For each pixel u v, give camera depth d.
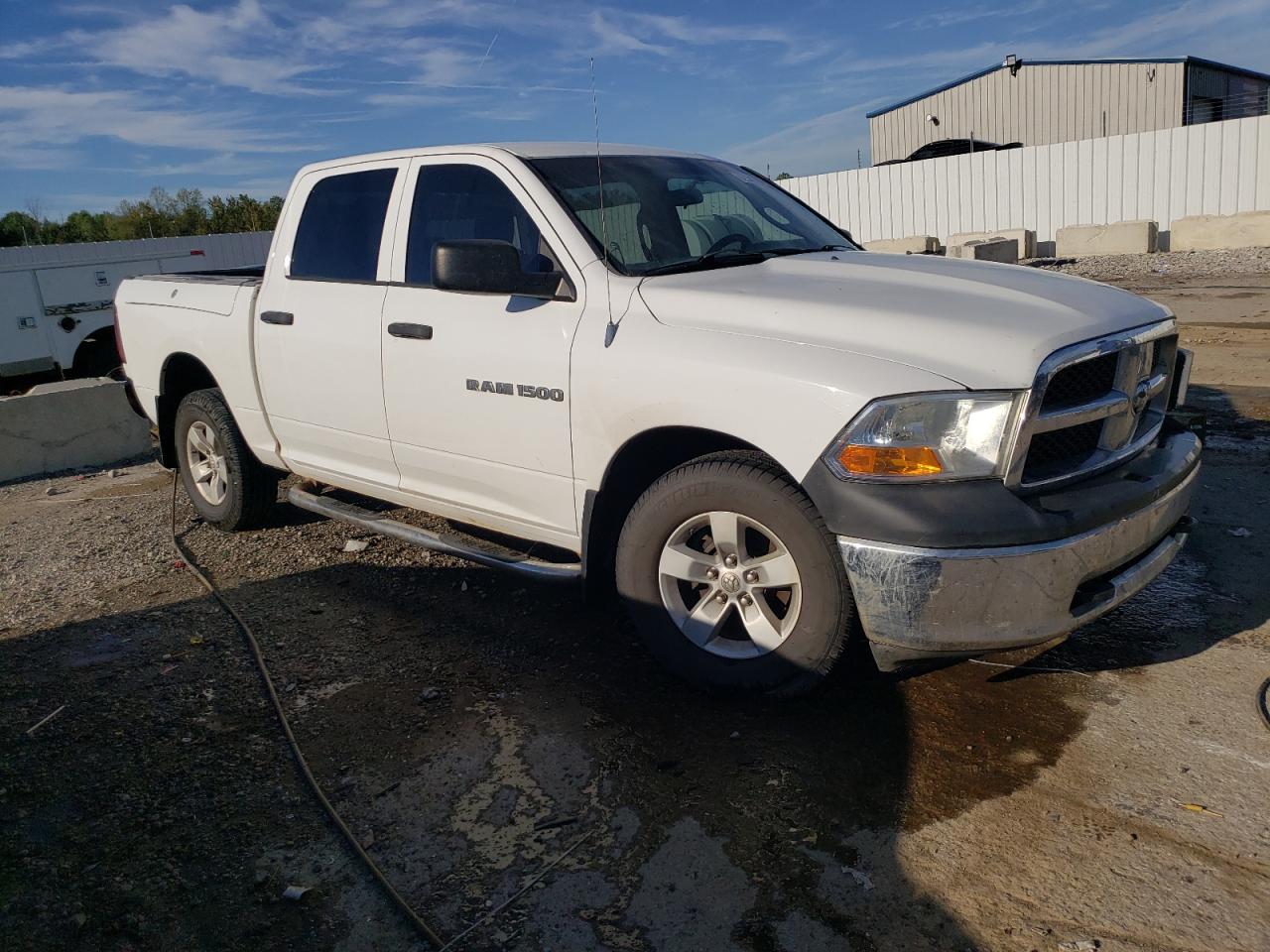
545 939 2.51
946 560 2.86
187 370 6.00
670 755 3.28
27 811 3.15
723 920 2.53
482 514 4.27
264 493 5.78
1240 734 3.17
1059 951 2.36
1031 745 3.20
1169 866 2.61
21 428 8.23
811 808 2.95
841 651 3.21
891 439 2.92
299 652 4.25
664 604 3.60
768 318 3.29
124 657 4.29
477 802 3.09
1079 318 3.14
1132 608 4.12
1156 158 22.81
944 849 2.73
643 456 3.71
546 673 3.91
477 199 4.21
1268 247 19.42
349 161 4.83
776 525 3.22
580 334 3.66
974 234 23.22
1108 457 3.20
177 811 3.12
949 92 36.75
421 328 4.20
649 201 4.18
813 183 28.17
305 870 2.82
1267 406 7.16
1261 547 4.63
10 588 5.32
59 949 2.55
